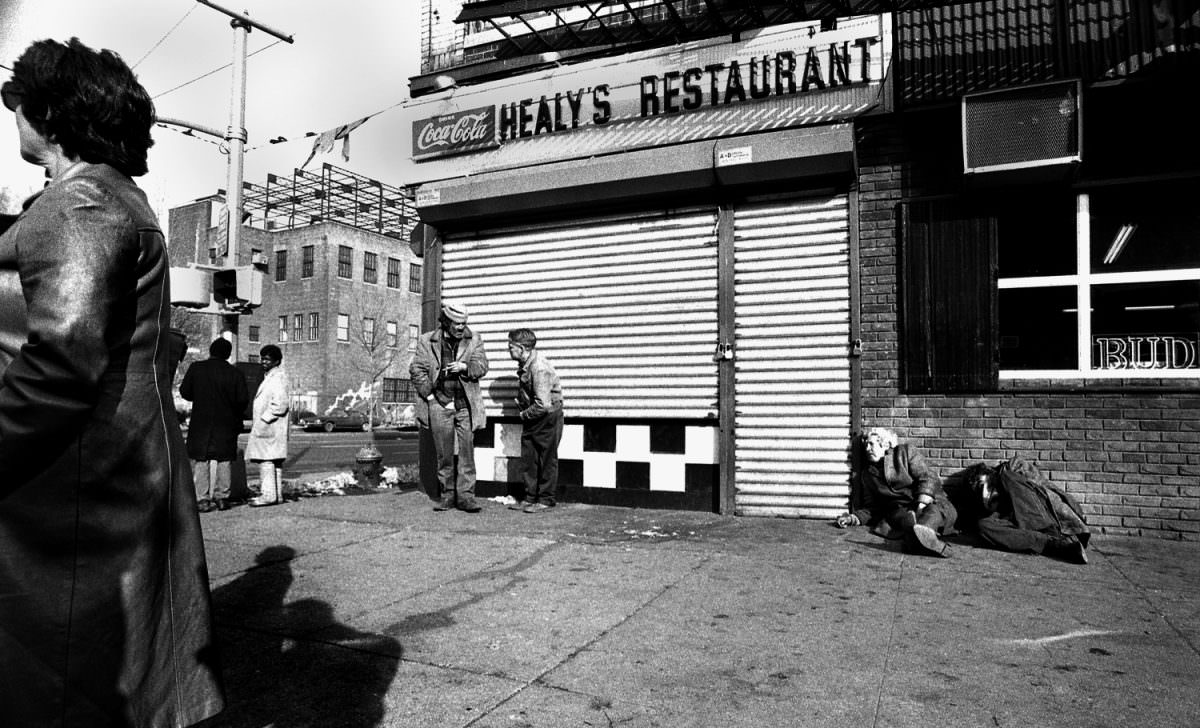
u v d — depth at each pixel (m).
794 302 6.95
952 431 6.45
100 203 1.55
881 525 6.09
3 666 1.42
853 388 6.71
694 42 7.39
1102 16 6.11
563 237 7.89
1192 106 6.03
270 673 3.17
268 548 5.53
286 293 47.25
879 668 3.21
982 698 2.90
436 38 11.24
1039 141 5.95
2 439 1.37
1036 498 5.53
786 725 2.68
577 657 3.35
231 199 13.12
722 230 7.20
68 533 1.48
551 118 8.00
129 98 1.73
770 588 4.45
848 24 6.82
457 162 8.45
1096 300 6.28
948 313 6.51
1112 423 6.07
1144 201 6.18
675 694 2.95
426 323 8.60
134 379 1.61
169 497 1.67
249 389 7.72
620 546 5.61
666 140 7.48
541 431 7.28
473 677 3.12
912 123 6.70
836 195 6.87
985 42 6.42
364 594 4.35
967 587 4.47
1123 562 5.11
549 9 9.26
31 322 1.40
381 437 30.59
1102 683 3.05
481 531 6.20
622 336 7.58
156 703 1.59
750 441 7.00
